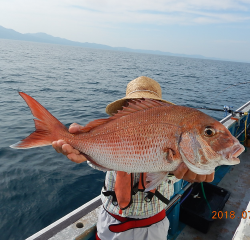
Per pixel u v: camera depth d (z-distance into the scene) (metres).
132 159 1.71
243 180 4.05
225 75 49.34
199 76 41.66
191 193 3.33
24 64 36.91
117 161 1.75
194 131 1.61
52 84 19.86
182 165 1.63
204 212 3.03
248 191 3.75
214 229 2.96
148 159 1.68
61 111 11.00
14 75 23.56
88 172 5.57
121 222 1.87
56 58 60.78
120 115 1.79
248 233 1.56
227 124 4.40
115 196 1.89
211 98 18.19
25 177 5.22
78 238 1.94
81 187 5.00
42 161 5.94
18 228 3.91
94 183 5.18
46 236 1.94
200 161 1.61
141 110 1.75
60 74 28.30
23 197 4.61
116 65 55.38
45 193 4.76
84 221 2.13
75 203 4.52
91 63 54.72
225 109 5.05
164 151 1.64
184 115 1.65
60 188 4.93
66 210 4.33
